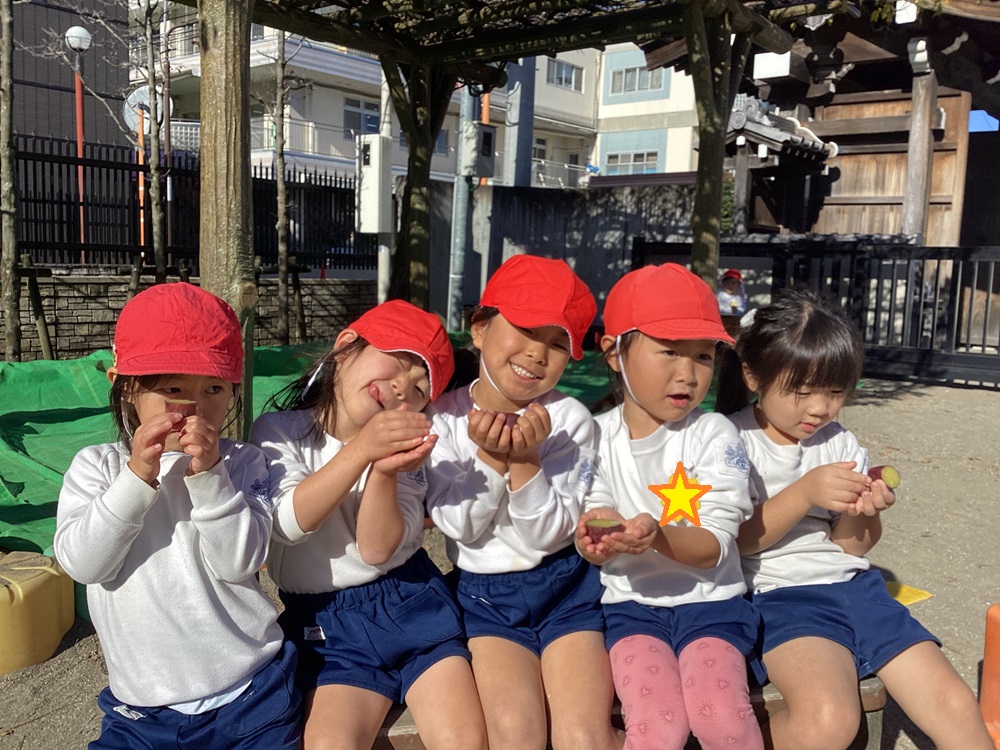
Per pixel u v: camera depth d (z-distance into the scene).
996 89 11.18
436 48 8.03
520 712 1.94
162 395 1.81
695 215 6.45
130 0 12.47
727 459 2.22
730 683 2.03
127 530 1.67
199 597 1.80
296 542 1.96
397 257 9.02
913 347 9.52
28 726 2.75
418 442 1.82
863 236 10.64
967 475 5.91
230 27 3.26
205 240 3.37
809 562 2.37
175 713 1.77
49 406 6.48
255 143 23.98
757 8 7.02
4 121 7.09
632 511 2.30
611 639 2.21
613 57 36.84
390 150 11.29
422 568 2.22
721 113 6.42
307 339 11.58
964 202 12.91
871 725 2.18
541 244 12.79
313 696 1.95
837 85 11.90
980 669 3.13
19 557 3.35
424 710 1.95
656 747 1.94
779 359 2.27
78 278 9.10
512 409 2.28
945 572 4.13
